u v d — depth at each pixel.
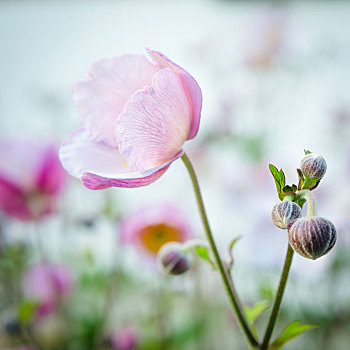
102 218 0.62
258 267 0.56
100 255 0.66
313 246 0.34
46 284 0.61
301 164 0.34
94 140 0.38
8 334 0.58
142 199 0.71
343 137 0.79
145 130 0.36
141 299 0.68
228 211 0.66
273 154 0.73
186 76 0.36
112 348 0.59
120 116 0.36
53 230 0.65
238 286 0.64
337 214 0.57
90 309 0.66
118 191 0.63
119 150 0.36
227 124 0.75
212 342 0.68
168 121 0.36
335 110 0.80
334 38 0.84
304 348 0.69
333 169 0.69
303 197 0.35
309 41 0.82
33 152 0.54
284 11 0.82
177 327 0.65
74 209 0.63
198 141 0.74
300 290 0.62
